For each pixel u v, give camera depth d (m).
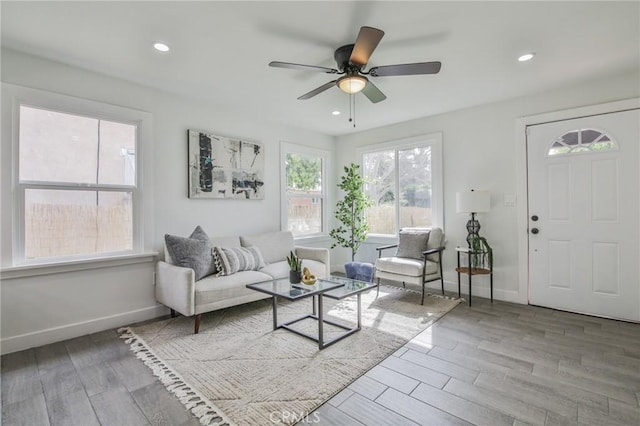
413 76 2.94
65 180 2.71
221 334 2.71
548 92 3.34
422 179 4.39
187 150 3.47
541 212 3.41
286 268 3.62
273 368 2.13
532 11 1.97
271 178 4.38
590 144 3.12
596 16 2.03
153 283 3.17
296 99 3.52
